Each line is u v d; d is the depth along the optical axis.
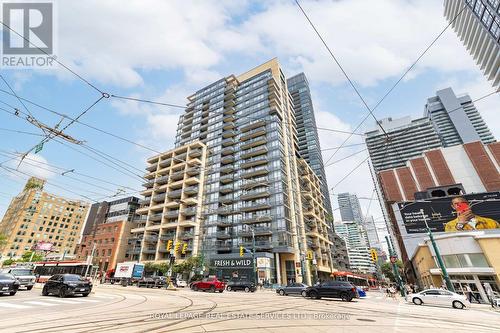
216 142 62.88
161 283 31.70
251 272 39.72
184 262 43.22
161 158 66.75
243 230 47.44
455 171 56.97
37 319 7.72
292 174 55.72
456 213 41.34
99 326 6.93
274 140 53.50
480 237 26.19
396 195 60.72
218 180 55.81
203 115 72.25
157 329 6.68
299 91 103.06
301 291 20.58
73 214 92.44
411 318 9.98
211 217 51.81
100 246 61.19
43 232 83.75
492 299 17.09
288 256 43.72
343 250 81.69
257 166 53.72
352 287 17.06
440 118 136.50
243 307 11.98
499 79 50.03
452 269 27.41
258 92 63.72
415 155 103.31
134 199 67.50
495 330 7.92
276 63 68.81
